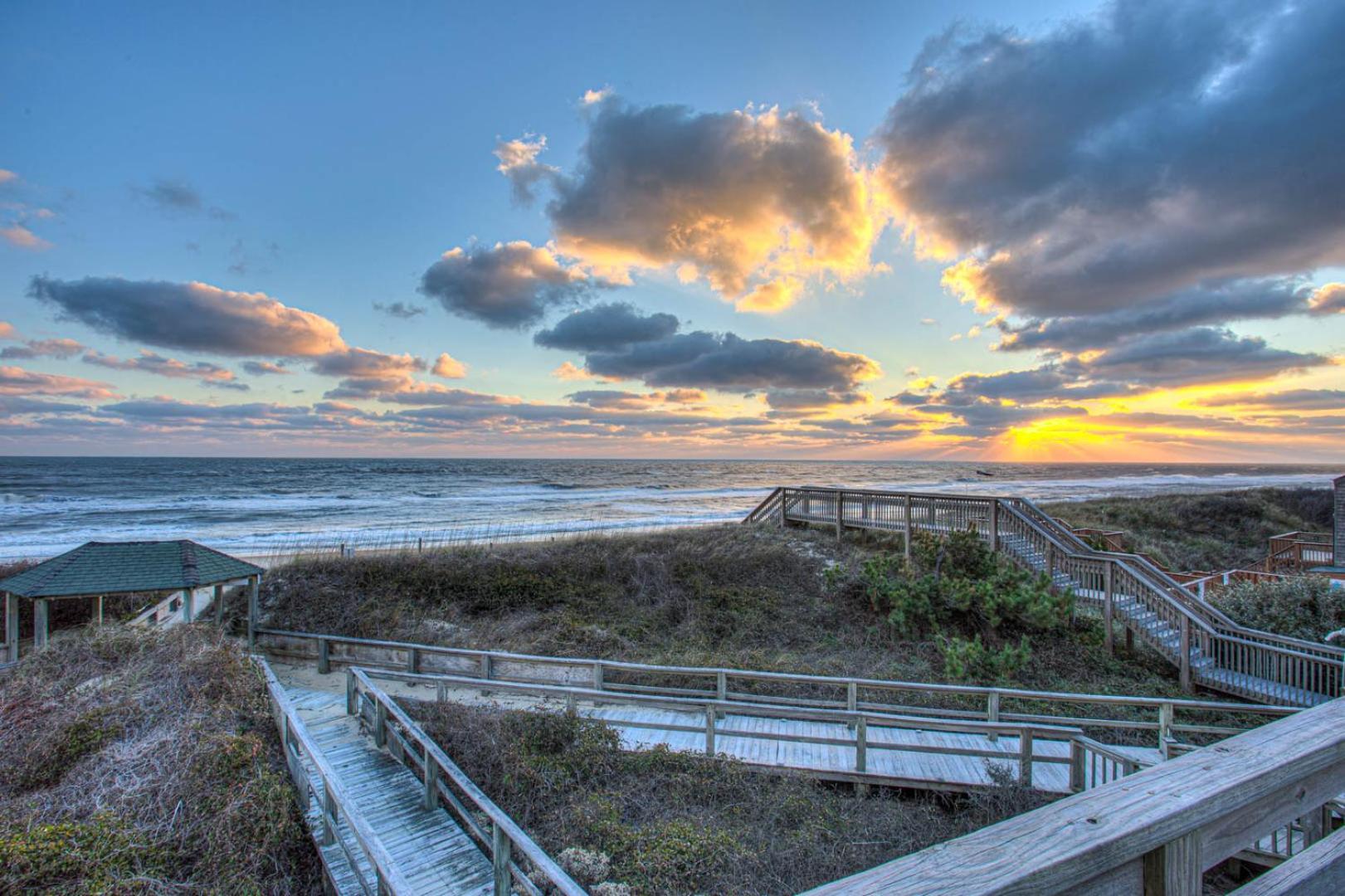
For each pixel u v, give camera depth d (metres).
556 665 10.95
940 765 7.82
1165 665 11.75
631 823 6.63
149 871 4.82
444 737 8.13
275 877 5.53
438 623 14.00
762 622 13.74
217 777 5.99
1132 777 1.45
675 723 9.32
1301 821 2.59
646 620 14.14
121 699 7.29
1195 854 1.37
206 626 10.92
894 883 1.14
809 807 6.98
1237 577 16.97
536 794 7.05
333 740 8.18
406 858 5.63
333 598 15.01
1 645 12.14
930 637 12.63
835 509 18.53
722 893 5.32
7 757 6.29
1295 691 9.66
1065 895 1.19
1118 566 12.32
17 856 4.61
